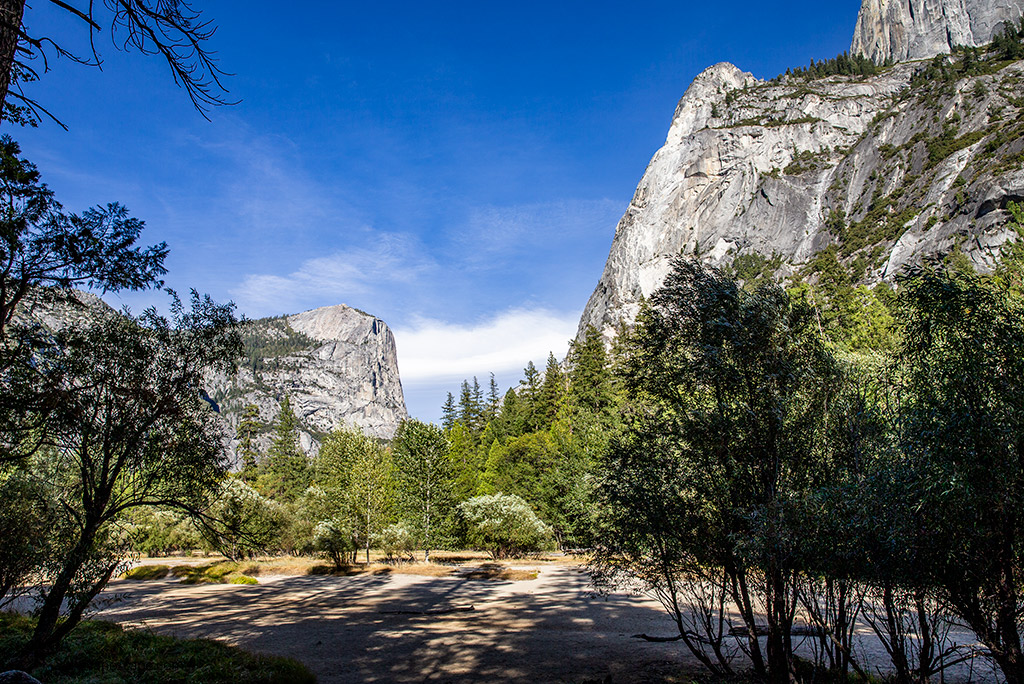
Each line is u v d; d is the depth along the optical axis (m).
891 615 7.68
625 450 10.26
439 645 14.32
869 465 8.05
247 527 31.80
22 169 8.50
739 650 13.09
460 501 40.00
